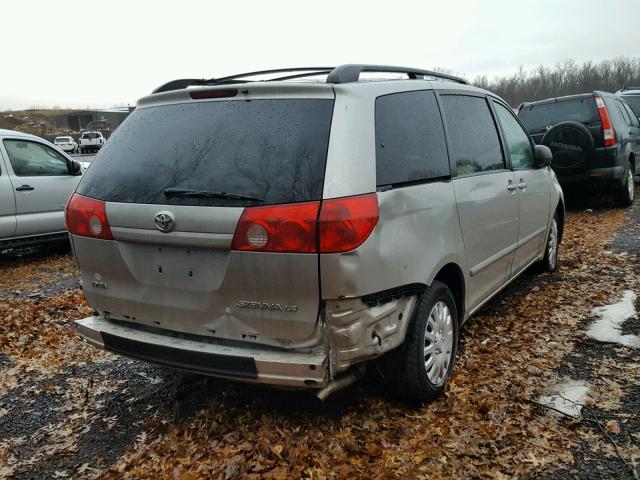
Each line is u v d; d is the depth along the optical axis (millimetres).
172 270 3076
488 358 4117
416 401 3432
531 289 5680
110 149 3479
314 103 2967
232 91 3133
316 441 3123
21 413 3691
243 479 2848
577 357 4066
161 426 3373
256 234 2779
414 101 3562
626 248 7031
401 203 3086
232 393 3740
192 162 3057
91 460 3146
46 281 7094
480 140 4324
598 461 2873
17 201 7738
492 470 2836
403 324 3148
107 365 4379
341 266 2729
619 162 9445
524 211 4953
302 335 2836
